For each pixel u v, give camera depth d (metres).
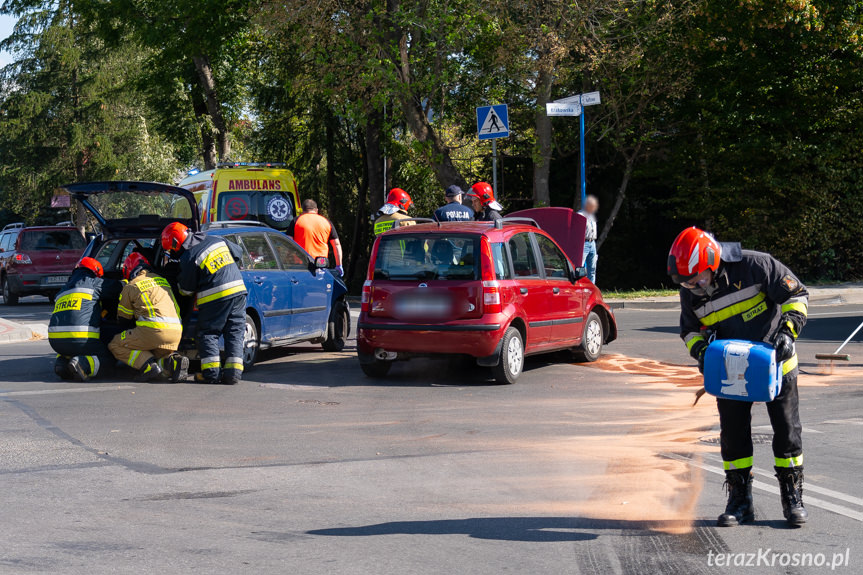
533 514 8.35
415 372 17.33
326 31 32.16
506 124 24.41
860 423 12.15
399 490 9.20
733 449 8.02
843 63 35.09
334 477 9.73
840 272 37.34
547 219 20.02
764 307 7.97
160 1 44.62
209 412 13.38
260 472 9.96
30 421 12.73
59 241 41.75
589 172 43.09
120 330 16.75
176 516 8.38
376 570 6.96
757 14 32.72
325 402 14.17
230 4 43.78
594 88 38.31
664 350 19.50
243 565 7.08
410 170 44.56
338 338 20.75
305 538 7.73
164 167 72.44
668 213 40.94
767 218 37.72
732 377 7.60
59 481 9.62
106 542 7.64
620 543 7.54
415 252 16.03
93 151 69.69
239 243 17.91
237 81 50.31
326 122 47.16
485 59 34.72
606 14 33.53
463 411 13.30
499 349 15.45
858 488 9.10
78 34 62.31
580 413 13.02
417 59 33.16
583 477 9.59
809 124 37.09
